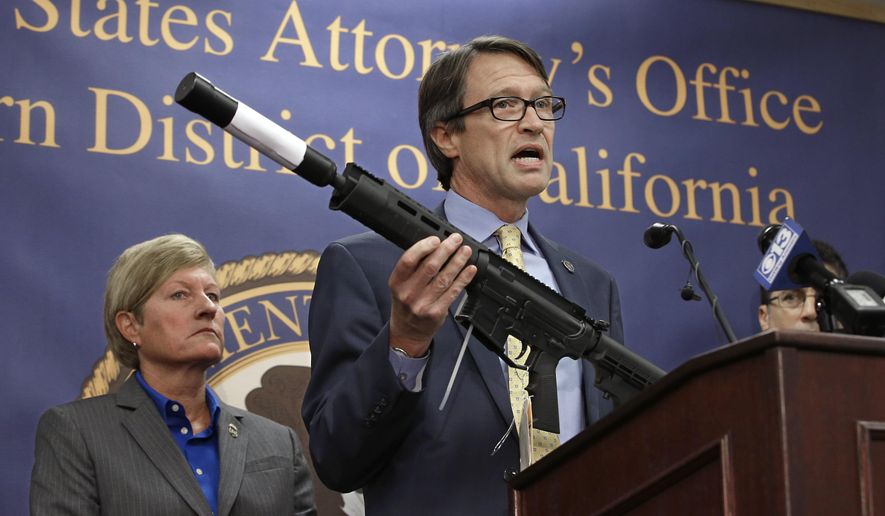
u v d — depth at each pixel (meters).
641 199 4.82
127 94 4.24
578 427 2.67
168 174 4.21
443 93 2.92
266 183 4.32
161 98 4.28
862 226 5.12
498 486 2.46
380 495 2.48
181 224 4.19
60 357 3.95
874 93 5.32
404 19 4.68
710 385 1.48
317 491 4.07
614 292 2.99
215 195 4.25
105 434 3.41
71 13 4.24
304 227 4.33
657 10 5.09
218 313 3.68
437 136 2.95
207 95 1.94
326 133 4.48
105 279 4.06
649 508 1.59
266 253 4.26
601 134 4.86
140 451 3.40
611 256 4.71
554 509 1.79
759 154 5.06
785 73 5.21
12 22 4.17
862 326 1.88
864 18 5.43
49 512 3.24
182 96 1.93
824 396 1.37
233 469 3.50
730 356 1.43
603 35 4.98
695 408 1.50
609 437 1.68
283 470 3.62
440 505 2.43
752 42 5.20
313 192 4.37
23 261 3.99
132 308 3.65
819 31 5.31
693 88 5.05
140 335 3.63
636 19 5.05
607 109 4.90
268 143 2.02
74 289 4.02
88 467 3.33
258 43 4.46
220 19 4.43
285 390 4.16
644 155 4.89
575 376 2.72
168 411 3.54
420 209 2.18
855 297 1.92
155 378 3.61
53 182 4.08
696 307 4.75
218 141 4.30
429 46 4.70
